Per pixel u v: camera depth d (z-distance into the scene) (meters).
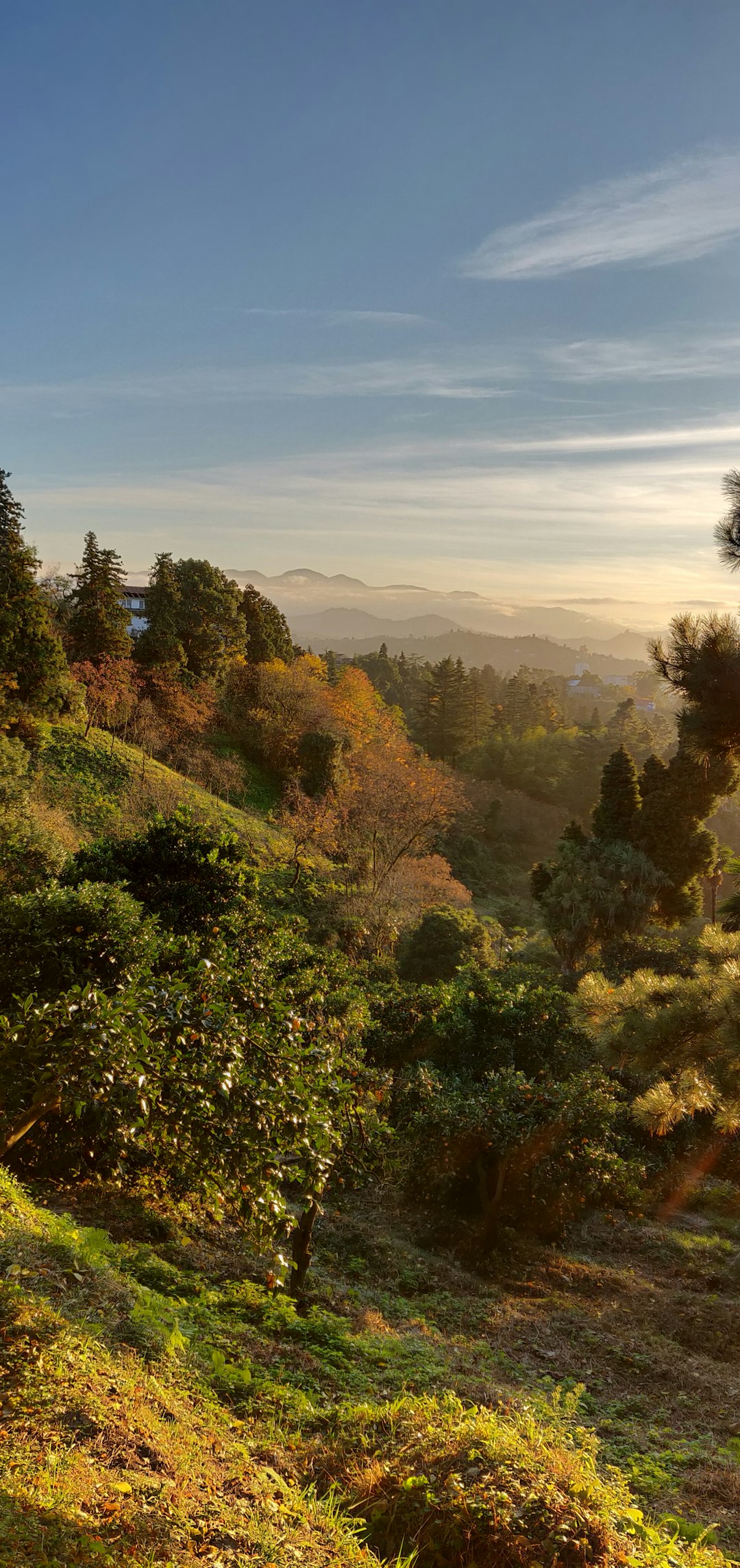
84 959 9.96
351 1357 8.51
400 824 51.84
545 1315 12.38
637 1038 10.41
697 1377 10.64
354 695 80.00
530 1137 14.59
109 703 54.47
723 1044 9.74
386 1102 15.60
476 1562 4.41
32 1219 7.68
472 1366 9.45
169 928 15.55
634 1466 7.55
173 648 66.56
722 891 62.09
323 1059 7.54
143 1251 9.42
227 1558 3.83
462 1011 18.47
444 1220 15.08
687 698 9.14
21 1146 10.48
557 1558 4.40
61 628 62.22
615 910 38.94
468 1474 5.04
